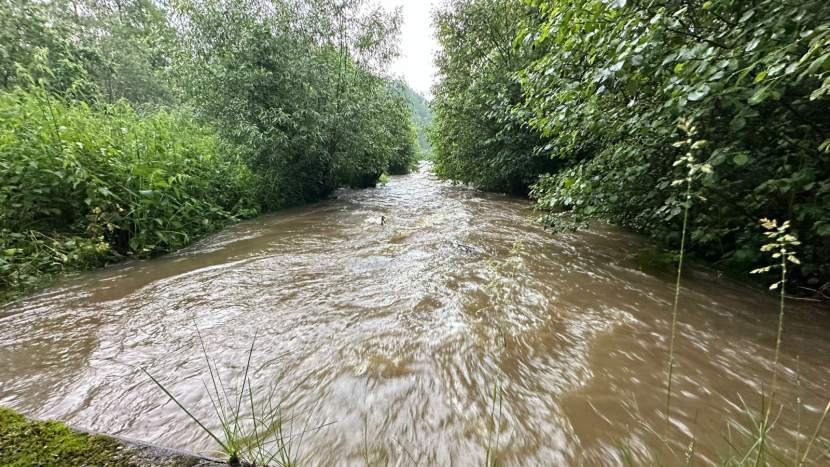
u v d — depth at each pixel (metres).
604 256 3.55
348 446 1.21
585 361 1.74
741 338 1.94
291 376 1.62
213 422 1.33
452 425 1.31
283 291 2.69
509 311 2.32
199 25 6.91
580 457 1.17
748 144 2.54
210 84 6.98
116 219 3.59
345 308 2.38
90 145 3.69
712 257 3.18
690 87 1.91
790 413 1.35
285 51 7.23
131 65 12.31
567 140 3.30
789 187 2.05
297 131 7.50
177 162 4.81
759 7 1.80
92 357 1.78
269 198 7.43
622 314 2.25
